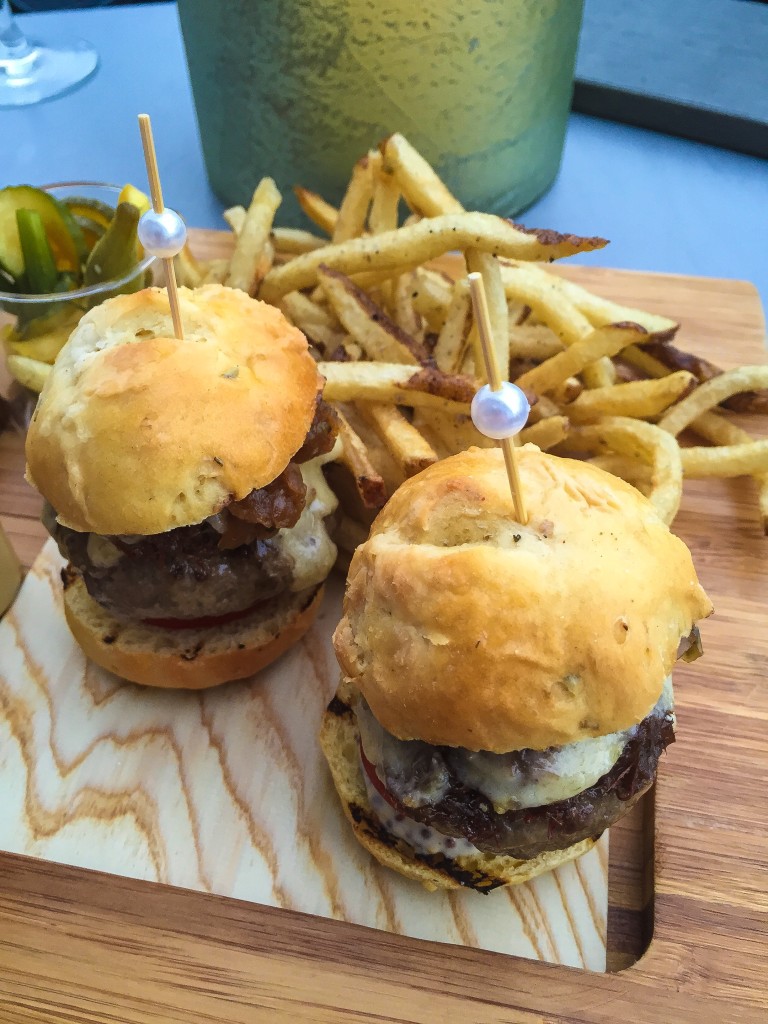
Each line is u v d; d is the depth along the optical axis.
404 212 0.42
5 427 0.34
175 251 0.21
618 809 0.20
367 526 0.29
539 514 0.19
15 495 0.33
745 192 0.48
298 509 0.24
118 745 0.26
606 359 0.33
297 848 0.24
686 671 0.27
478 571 0.18
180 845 0.24
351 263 0.30
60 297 0.30
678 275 0.40
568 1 0.37
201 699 0.27
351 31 0.34
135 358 0.22
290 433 0.23
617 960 0.22
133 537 0.23
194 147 0.48
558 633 0.18
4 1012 0.20
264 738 0.26
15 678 0.28
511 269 0.32
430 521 0.20
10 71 0.52
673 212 0.46
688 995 0.20
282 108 0.38
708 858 0.23
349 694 0.24
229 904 0.21
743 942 0.21
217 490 0.22
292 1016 0.20
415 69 0.35
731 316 0.38
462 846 0.21
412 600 0.19
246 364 0.23
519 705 0.18
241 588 0.24
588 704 0.18
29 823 0.24
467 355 0.32
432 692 0.18
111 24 0.57
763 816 0.24
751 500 0.32
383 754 0.20
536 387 0.30
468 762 0.19
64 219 0.32
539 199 0.47
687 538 0.31
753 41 0.53
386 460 0.29
